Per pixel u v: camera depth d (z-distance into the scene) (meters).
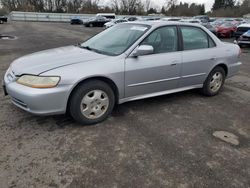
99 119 3.62
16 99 3.27
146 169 2.65
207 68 4.66
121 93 3.73
